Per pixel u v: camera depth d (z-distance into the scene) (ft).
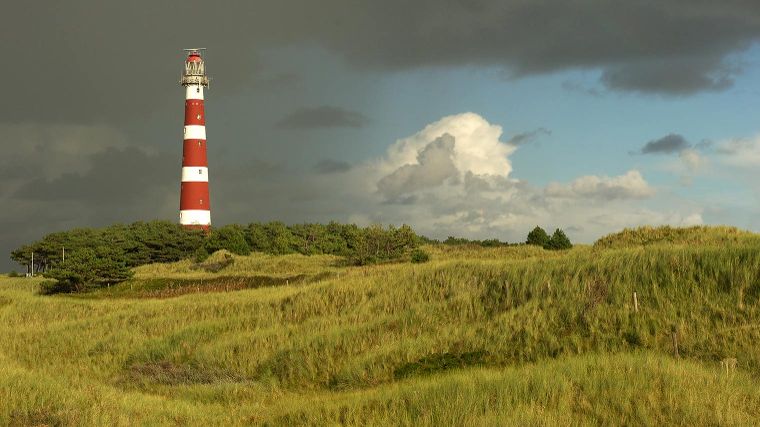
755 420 52.90
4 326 151.33
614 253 114.32
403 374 87.71
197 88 350.64
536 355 88.17
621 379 60.90
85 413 65.51
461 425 54.08
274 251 391.65
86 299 204.64
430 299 122.11
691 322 86.89
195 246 381.40
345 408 63.93
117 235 452.35
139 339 127.24
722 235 156.35
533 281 111.34
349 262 301.02
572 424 52.90
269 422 64.13
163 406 74.95
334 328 111.04
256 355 105.29
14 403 64.69
